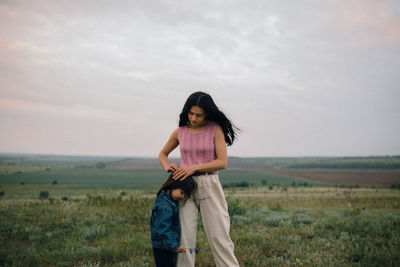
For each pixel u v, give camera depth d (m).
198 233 5.54
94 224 6.05
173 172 2.84
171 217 2.74
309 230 6.04
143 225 6.20
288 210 10.84
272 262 4.00
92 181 176.12
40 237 5.02
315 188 110.56
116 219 6.59
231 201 8.75
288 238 5.23
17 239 5.00
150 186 138.88
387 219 7.36
